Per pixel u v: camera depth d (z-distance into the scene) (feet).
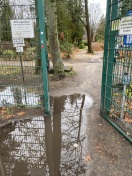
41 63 9.94
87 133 9.04
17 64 11.12
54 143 8.32
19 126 9.81
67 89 16.31
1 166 6.97
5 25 9.52
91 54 46.85
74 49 50.47
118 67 9.05
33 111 11.34
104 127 9.49
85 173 6.48
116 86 9.61
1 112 11.12
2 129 9.51
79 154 7.50
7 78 14.58
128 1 7.55
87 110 11.80
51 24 17.72
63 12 39.91
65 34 39.70
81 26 54.03
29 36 9.52
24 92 13.14
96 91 15.60
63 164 6.98
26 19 9.12
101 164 6.88
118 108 10.01
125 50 8.09
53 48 18.54
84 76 20.89
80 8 49.73
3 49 10.46
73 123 10.08
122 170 6.55
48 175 6.45
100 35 72.13
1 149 8.00
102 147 7.88
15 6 9.11
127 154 7.37
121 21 7.78
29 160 7.28
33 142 8.46
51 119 10.59
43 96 10.94
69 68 22.79
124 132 8.61
